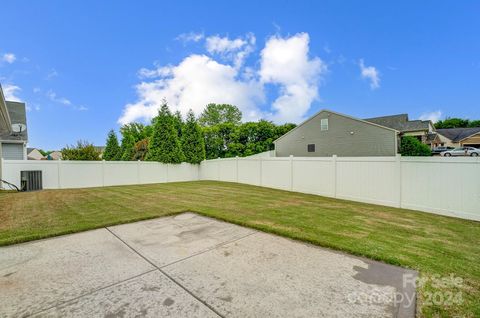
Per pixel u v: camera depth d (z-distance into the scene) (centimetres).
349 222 480
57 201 694
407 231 424
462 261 301
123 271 272
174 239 381
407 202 623
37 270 272
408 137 1941
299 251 333
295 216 525
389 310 203
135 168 1305
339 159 782
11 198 748
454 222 493
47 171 1052
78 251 329
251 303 212
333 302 214
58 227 426
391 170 655
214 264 291
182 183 1296
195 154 1596
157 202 686
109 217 504
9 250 330
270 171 1070
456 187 539
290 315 196
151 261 299
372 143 1841
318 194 850
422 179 596
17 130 1414
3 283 243
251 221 477
